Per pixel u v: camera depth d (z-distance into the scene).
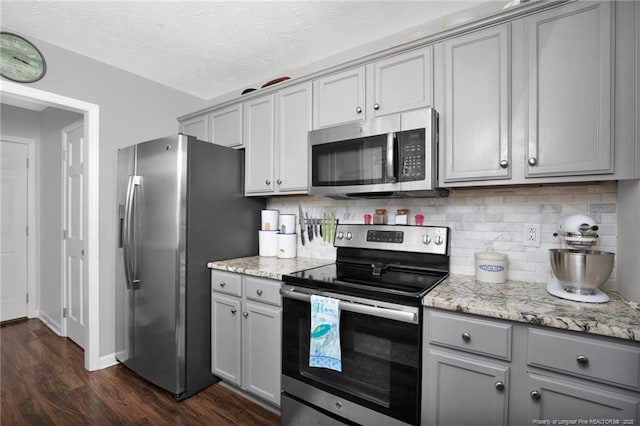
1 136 3.20
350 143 1.70
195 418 1.74
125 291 2.23
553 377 1.03
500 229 1.62
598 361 0.96
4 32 1.92
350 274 1.71
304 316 1.59
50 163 3.20
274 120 2.14
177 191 1.89
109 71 2.38
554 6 1.24
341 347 1.45
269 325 1.76
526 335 1.07
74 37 2.03
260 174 2.21
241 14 1.78
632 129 1.12
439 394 1.23
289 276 1.66
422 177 1.46
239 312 1.92
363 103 1.73
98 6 1.72
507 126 1.33
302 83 2.00
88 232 2.28
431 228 1.75
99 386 2.06
